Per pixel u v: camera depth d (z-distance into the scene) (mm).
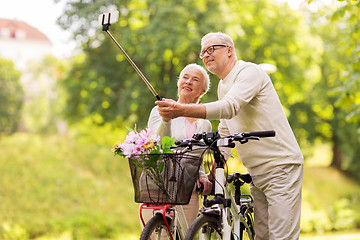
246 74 3623
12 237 13859
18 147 18578
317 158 31344
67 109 19766
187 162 3180
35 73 34375
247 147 3777
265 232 3957
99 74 17594
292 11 17219
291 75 16641
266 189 3742
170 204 3219
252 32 16281
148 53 15383
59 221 14906
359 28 7727
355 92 7906
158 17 15383
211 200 3324
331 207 19891
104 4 17391
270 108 3682
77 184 17078
